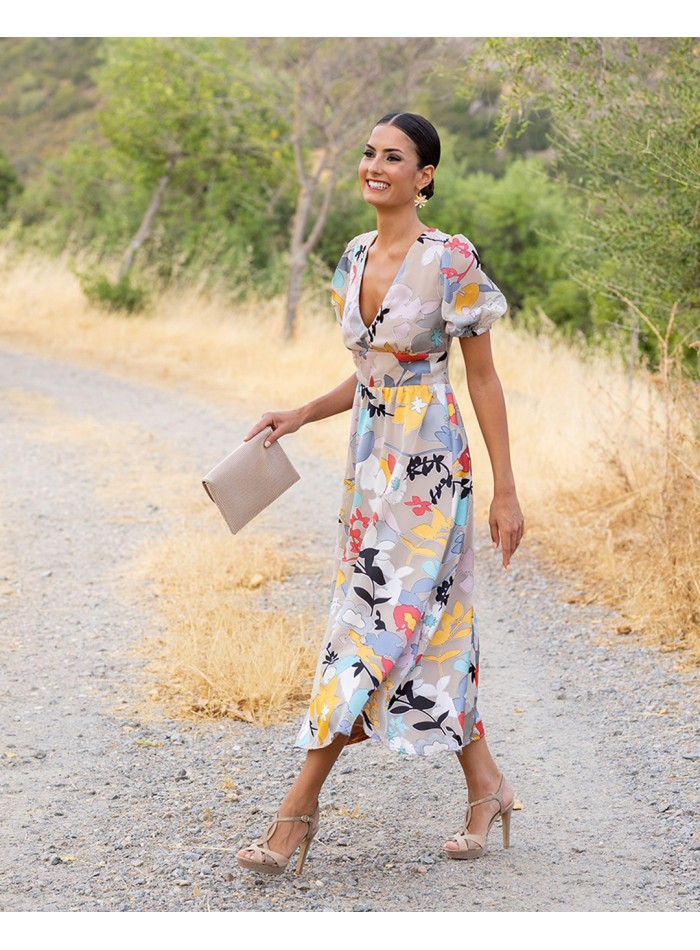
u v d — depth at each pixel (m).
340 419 10.70
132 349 14.84
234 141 18.44
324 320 15.67
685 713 4.27
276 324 15.41
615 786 3.71
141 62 17.80
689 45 6.44
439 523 3.03
